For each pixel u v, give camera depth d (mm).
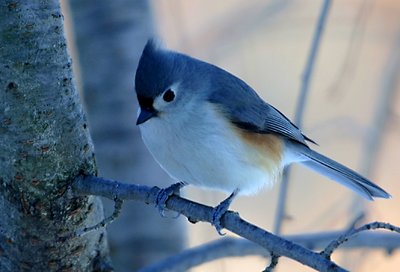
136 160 9453
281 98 14812
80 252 6773
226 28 14070
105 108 9461
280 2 14047
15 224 6578
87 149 6645
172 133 7754
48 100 6332
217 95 8078
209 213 6496
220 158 7859
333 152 13500
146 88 7582
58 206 6516
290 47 14875
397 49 12070
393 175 13836
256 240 5781
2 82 6211
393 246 8344
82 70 9547
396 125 11617
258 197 13922
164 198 6758
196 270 11391
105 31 9438
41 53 6266
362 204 10617
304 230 11539
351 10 13703
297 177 13930
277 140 8836
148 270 7582
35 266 6691
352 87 14562
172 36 13414
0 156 6402
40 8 6234
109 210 9375
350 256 10094
